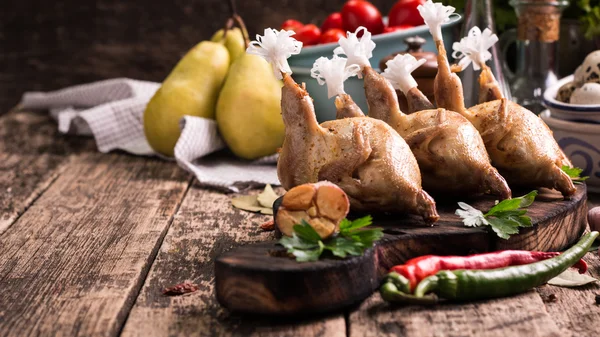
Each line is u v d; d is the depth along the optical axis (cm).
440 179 101
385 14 176
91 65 182
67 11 180
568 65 140
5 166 137
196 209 117
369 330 88
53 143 149
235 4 178
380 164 96
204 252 104
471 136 100
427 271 91
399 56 105
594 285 95
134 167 135
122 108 146
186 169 128
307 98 98
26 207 119
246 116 130
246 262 89
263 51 98
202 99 135
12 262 103
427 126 100
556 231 100
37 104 166
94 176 131
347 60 104
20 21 181
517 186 106
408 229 96
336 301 89
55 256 104
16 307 93
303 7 177
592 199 118
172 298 94
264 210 115
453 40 138
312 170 97
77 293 96
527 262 94
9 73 183
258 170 131
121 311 93
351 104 101
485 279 91
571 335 88
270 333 88
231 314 91
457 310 90
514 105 105
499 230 95
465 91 124
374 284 92
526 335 87
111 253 104
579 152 118
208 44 137
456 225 97
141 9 179
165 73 181
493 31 126
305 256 89
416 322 89
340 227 92
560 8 131
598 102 117
